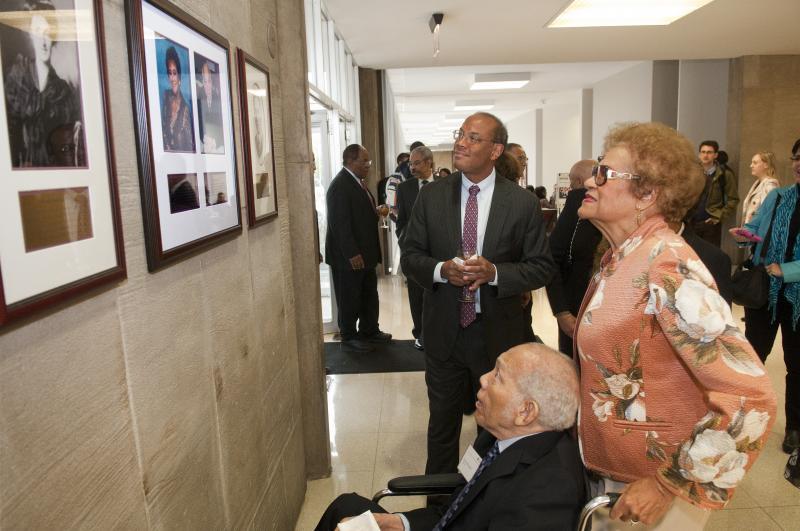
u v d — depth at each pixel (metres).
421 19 5.21
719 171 6.30
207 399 1.27
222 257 1.40
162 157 1.02
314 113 4.86
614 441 1.14
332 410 3.23
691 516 1.09
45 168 0.68
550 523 1.07
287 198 2.22
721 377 0.96
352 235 4.11
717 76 8.12
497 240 2.02
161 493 1.04
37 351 0.69
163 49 1.03
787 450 2.62
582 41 6.27
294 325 2.22
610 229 1.23
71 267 0.73
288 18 2.16
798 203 2.46
